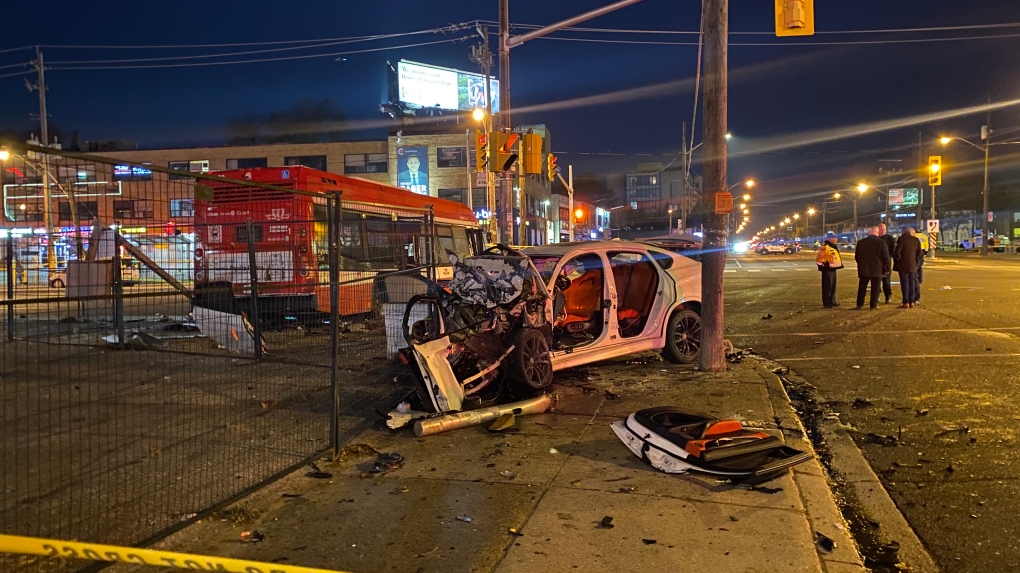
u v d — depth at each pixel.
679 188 134.00
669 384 7.73
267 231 10.20
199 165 51.16
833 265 16.06
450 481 4.78
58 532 3.77
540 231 64.19
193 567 2.85
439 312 6.88
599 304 8.66
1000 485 4.70
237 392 7.52
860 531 4.09
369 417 6.48
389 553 3.68
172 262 8.09
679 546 3.73
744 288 23.39
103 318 7.96
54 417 6.32
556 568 3.50
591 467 5.03
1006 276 25.98
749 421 6.13
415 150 50.41
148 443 5.62
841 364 9.10
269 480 4.68
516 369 7.00
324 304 9.84
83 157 3.27
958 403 6.84
